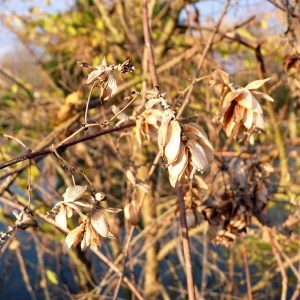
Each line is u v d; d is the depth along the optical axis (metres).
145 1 2.22
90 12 4.85
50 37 4.89
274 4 2.64
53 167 4.26
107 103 3.21
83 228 1.57
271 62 4.06
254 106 1.70
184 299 4.71
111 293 4.23
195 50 3.20
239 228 2.20
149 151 3.70
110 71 1.59
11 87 4.85
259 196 2.21
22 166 2.38
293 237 2.91
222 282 4.12
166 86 3.86
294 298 2.62
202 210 2.19
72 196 1.56
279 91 3.56
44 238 4.32
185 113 3.39
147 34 2.19
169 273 4.66
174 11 3.91
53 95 4.81
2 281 4.52
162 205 4.08
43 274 4.10
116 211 1.58
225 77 1.76
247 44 3.03
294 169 3.82
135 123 1.75
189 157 1.41
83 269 4.13
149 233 4.02
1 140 2.16
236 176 2.22
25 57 5.36
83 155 4.38
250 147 2.53
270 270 4.24
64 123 2.71
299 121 4.16
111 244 4.06
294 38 2.61
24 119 4.48
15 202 2.49
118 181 4.48
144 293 4.23
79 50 4.50
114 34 4.64
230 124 1.75
